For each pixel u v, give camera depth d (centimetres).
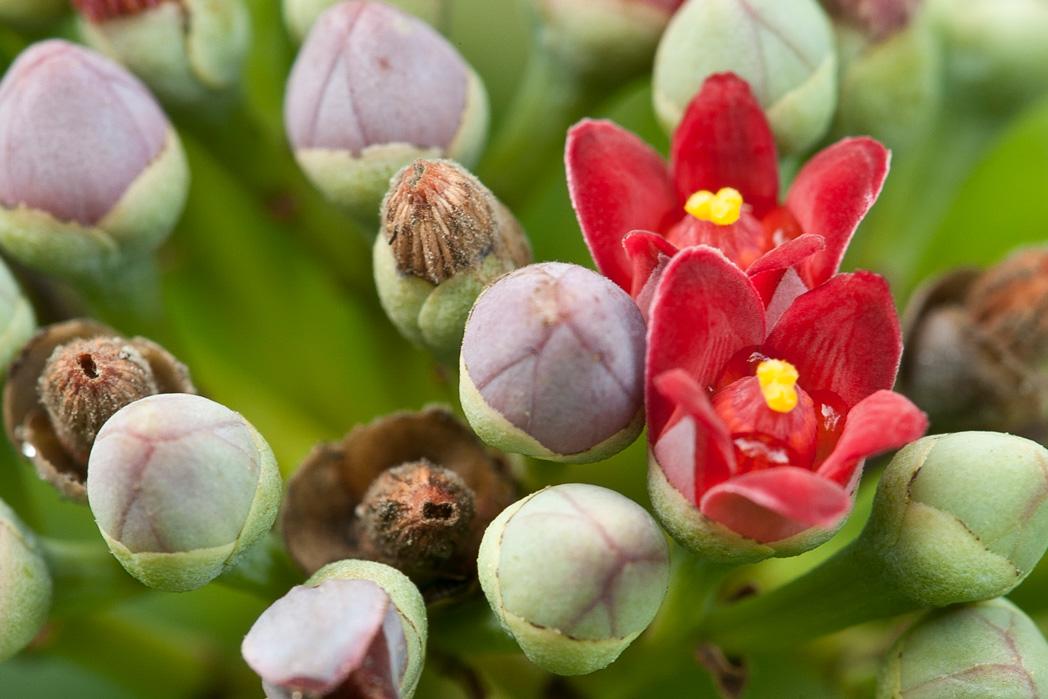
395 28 12
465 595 12
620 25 13
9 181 12
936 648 11
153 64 12
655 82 12
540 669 12
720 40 12
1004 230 14
